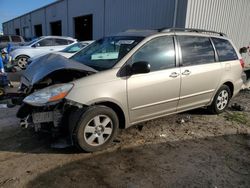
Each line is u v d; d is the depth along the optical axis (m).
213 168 3.64
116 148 4.04
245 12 15.24
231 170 3.62
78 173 3.34
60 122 3.71
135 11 15.24
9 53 12.34
